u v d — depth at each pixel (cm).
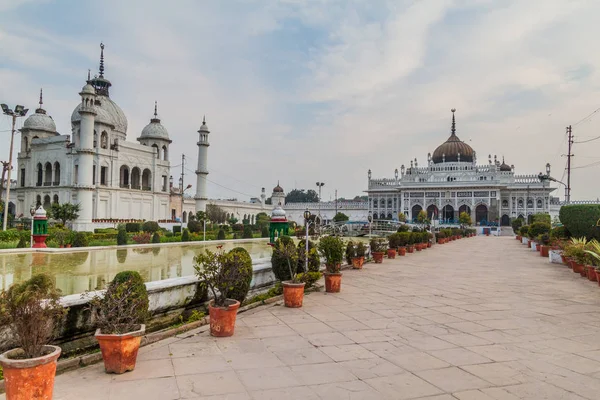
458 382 444
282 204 8012
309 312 762
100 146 4519
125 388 418
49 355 367
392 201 7531
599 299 914
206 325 671
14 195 5456
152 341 584
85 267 1461
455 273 1345
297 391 416
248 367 480
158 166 5312
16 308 370
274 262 935
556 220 4212
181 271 1348
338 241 999
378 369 479
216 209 5931
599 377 464
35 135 5109
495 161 7100
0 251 1894
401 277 1235
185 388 420
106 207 4512
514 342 589
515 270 1441
